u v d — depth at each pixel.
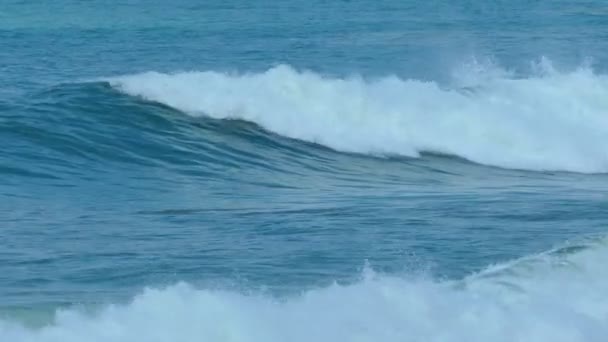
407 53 156.50
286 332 38.75
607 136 86.00
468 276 46.44
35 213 60.12
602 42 170.62
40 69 133.00
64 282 46.62
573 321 41.16
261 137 81.75
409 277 46.41
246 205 63.62
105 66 141.00
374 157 81.25
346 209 61.94
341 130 83.38
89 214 60.25
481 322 40.47
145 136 78.56
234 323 38.75
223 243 53.47
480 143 83.88
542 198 66.44
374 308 40.91
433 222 58.31
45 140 75.12
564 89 90.31
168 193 67.38
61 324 38.06
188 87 83.75
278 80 85.44
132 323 38.34
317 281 47.09
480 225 57.75
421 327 39.78
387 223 57.94
